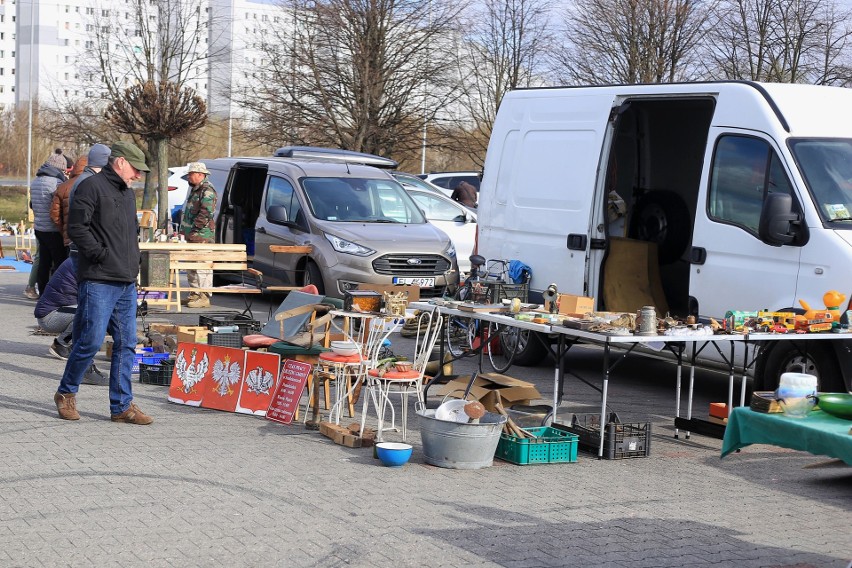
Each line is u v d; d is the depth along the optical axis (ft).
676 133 37.22
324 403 29.55
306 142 101.09
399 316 26.32
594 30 88.69
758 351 29.27
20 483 20.59
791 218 28.17
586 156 35.06
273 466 22.62
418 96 103.04
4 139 204.13
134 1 126.31
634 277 35.83
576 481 22.57
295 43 103.09
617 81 88.22
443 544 17.83
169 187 84.43
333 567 16.55
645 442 25.13
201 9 143.43
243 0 146.82
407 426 27.17
